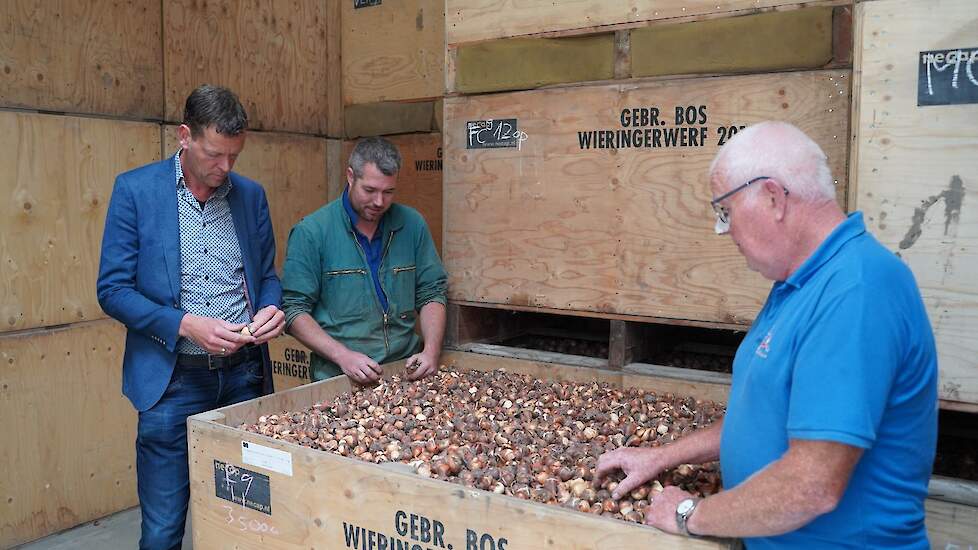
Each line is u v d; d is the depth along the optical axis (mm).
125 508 3744
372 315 2803
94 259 3521
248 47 4086
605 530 1498
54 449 3436
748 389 1418
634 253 2648
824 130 2287
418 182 4047
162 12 3705
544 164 2793
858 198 2047
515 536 1605
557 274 2809
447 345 3094
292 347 3961
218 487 2133
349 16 4199
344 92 4301
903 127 1974
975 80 1885
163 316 2279
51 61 3309
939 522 2006
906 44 1951
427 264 2969
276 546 2021
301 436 2088
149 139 3688
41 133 3281
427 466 1822
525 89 2814
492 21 2838
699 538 1412
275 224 4270
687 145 2516
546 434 2119
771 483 1279
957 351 1966
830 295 1286
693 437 1746
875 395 1230
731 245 2475
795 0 2291
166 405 2414
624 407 2371
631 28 2572
